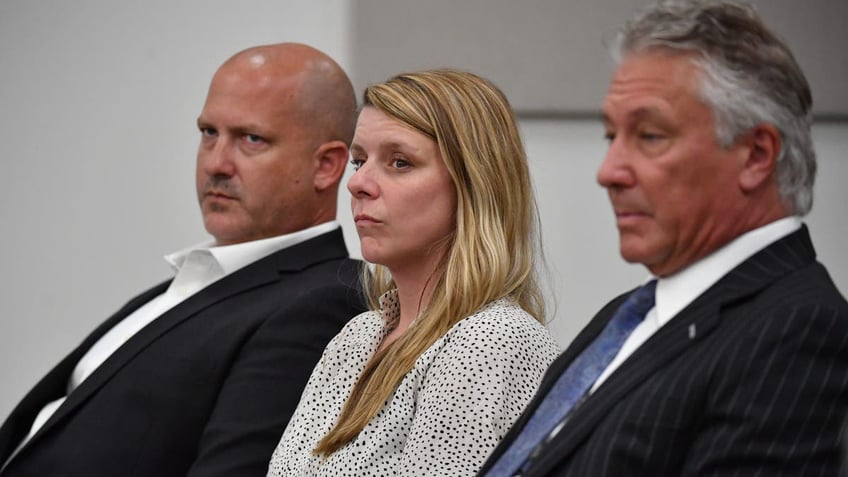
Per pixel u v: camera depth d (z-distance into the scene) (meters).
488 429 6.29
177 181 13.03
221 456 8.15
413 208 6.93
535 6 11.22
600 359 5.32
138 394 8.72
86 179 13.24
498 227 6.96
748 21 4.84
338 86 9.59
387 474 6.49
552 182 11.18
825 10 10.34
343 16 12.31
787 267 4.85
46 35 13.30
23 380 13.42
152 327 8.96
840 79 10.33
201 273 9.50
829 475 4.54
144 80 13.09
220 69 9.59
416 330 6.80
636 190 4.90
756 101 4.79
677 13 4.89
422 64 11.59
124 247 13.15
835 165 10.36
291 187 9.40
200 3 12.92
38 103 13.32
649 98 4.84
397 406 6.62
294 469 7.01
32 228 13.36
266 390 8.34
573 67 11.11
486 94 7.14
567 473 4.86
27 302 13.40
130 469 8.59
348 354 7.35
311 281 8.99
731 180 4.86
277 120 9.35
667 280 5.08
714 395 4.63
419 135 6.96
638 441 4.73
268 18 12.63
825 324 4.58
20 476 8.81
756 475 4.50
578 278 11.11
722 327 4.80
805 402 4.51
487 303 6.84
